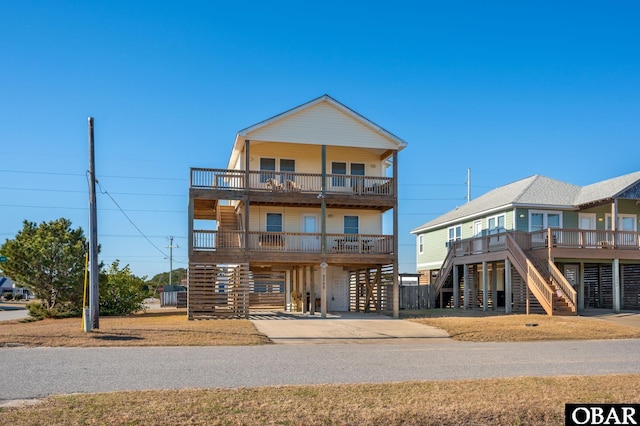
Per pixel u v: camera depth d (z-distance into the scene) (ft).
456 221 129.08
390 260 89.35
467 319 76.33
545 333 62.90
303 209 99.14
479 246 102.99
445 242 137.28
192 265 82.94
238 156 102.12
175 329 62.90
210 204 99.30
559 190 113.19
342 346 54.03
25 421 24.54
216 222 106.93
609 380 34.27
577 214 108.47
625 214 107.96
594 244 91.45
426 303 114.42
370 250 89.92
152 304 182.39
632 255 92.99
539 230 100.27
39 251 94.02
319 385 32.48
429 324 72.33
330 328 68.69
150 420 24.91
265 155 97.35
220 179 94.38
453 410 26.91
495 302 103.04
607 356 47.21
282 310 107.14
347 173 100.73
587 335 62.34
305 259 87.10
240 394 29.63
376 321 77.82
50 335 56.39
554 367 41.06
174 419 25.13
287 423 25.03
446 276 113.19
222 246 84.79
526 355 47.57
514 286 99.71
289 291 107.86
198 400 28.19
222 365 40.81
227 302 83.82
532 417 26.78
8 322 88.94
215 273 83.66
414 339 60.44
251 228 96.63
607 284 106.63
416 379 35.65
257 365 40.98
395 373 37.96
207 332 60.64
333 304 105.50
